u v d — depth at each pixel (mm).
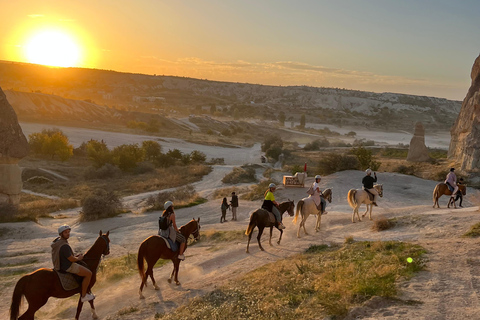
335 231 19234
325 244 16203
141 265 12008
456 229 15242
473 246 12125
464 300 8188
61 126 129125
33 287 9156
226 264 15359
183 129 164250
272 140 113562
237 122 197500
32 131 113875
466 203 30922
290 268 12547
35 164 72688
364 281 9820
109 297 12422
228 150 116750
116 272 15344
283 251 16078
